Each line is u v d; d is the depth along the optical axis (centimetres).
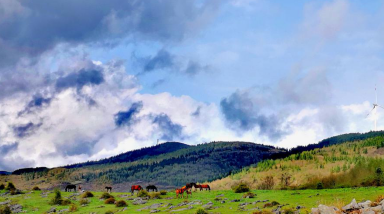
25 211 5997
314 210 3262
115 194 7812
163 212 5025
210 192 7275
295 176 19000
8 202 6769
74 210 5838
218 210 4744
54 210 5994
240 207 4766
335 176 11150
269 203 4725
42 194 7781
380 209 3058
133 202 6234
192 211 4797
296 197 5341
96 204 6419
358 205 3319
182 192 6612
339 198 4716
